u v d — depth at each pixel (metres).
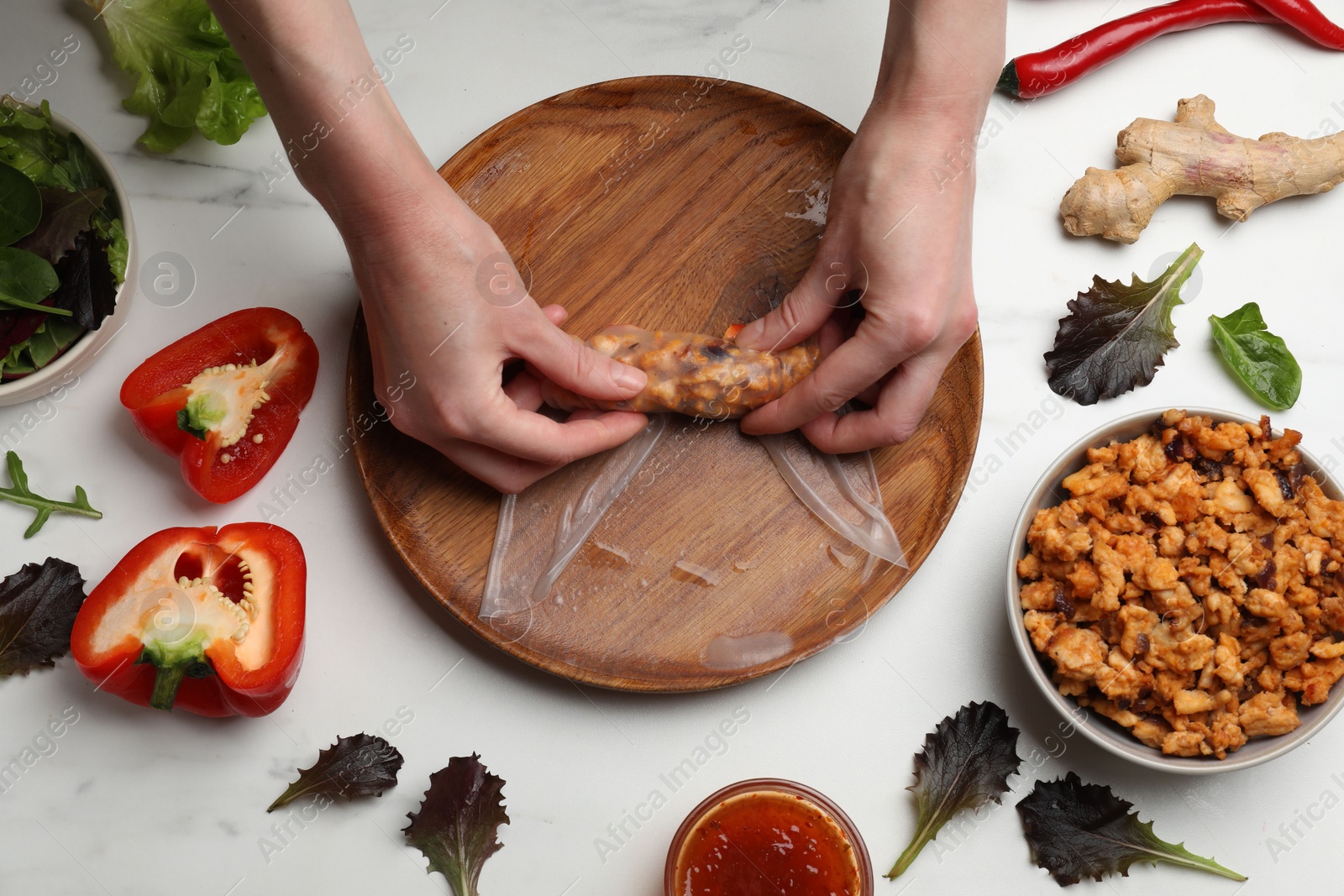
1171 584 0.72
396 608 0.78
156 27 0.78
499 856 0.76
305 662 0.77
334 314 0.80
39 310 0.75
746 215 0.79
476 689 0.77
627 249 0.79
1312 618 0.72
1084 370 0.80
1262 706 0.72
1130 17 0.82
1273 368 0.79
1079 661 0.72
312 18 0.63
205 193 0.81
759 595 0.76
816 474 0.77
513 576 0.76
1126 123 0.83
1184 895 0.76
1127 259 0.82
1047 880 0.76
